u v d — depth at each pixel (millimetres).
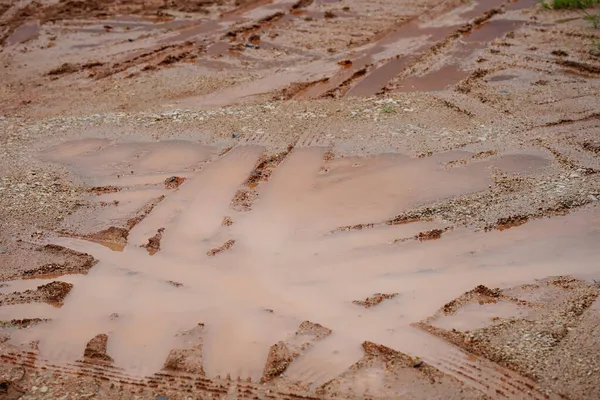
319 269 5773
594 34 11602
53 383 4668
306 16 14031
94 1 15805
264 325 5152
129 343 5062
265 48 12172
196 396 4496
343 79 10438
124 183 7410
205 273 5828
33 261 6094
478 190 6758
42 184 7402
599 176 6805
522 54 10977
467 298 5262
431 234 6102
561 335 4703
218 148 8062
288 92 10016
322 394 4430
